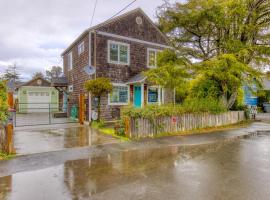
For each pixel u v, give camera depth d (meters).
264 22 13.45
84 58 14.91
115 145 7.89
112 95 14.84
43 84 23.70
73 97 17.31
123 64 15.49
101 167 5.46
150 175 4.90
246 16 13.27
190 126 11.23
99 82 12.47
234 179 4.64
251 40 13.77
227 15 12.68
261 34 13.62
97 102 14.04
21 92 22.59
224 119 13.23
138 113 9.31
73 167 5.45
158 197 3.80
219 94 14.23
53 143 8.04
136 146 7.80
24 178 4.70
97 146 7.68
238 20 13.12
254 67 13.48
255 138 9.50
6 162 5.75
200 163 5.80
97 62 14.17
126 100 15.59
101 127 11.91
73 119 15.95
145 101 16.48
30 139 8.71
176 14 12.85
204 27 13.19
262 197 3.78
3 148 6.45
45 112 22.56
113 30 14.97
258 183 4.41
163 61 13.28
